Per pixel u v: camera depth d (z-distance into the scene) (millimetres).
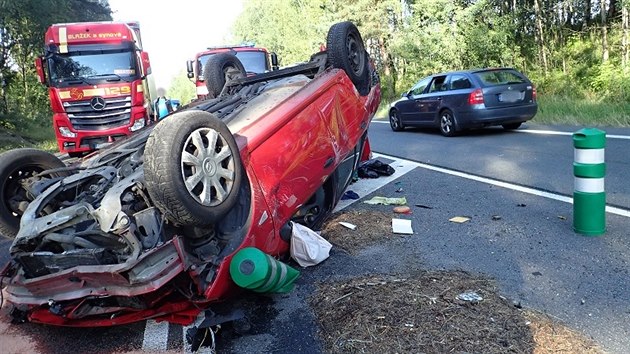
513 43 22109
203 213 3691
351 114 6098
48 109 35250
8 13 25203
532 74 20438
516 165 8641
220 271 3744
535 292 4070
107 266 3438
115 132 13805
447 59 23969
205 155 3807
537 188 7078
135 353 3721
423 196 7289
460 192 7312
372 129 16953
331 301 4125
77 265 3695
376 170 8891
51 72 13531
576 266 4496
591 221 5145
